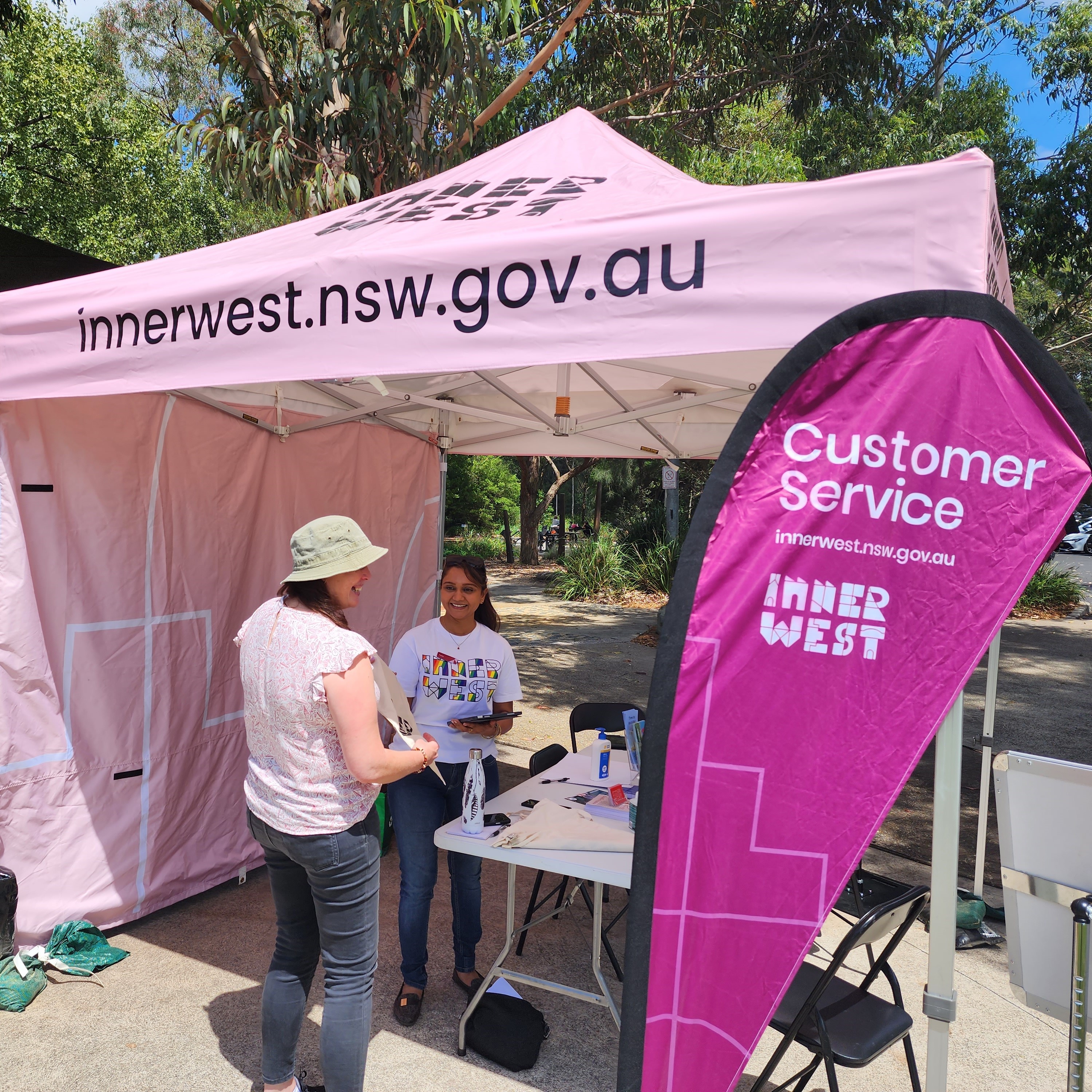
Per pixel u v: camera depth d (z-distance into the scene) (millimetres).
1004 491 1899
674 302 2096
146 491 3941
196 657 4219
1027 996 2037
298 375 2574
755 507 1994
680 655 1967
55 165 16047
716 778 1969
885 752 1915
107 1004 3316
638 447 6375
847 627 1951
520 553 27406
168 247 17984
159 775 4027
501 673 3473
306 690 2326
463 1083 2924
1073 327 18250
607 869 2715
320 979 3557
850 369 1959
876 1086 3000
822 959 3889
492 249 2295
